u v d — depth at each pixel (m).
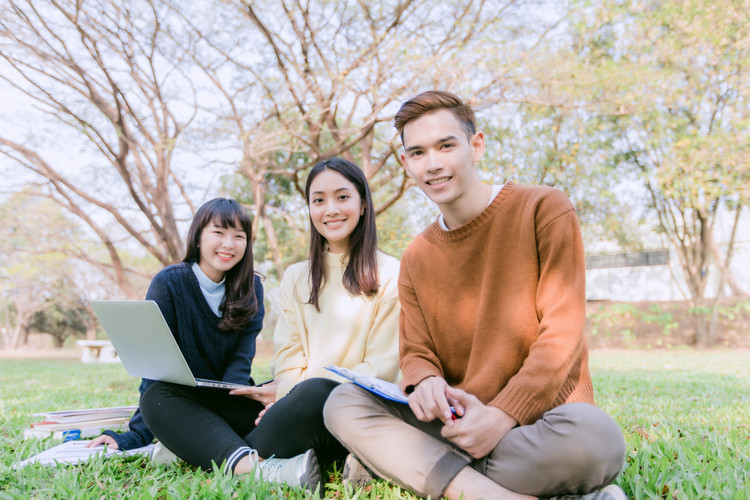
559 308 1.56
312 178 2.28
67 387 6.58
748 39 10.17
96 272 20.39
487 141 10.74
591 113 9.36
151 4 8.48
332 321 2.28
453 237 1.80
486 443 1.44
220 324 2.33
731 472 1.65
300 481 1.63
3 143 9.35
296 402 1.82
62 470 1.90
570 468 1.33
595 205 12.70
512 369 1.64
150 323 1.78
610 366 8.36
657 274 16.98
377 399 1.69
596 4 9.95
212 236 2.30
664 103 9.46
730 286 13.88
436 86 7.98
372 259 2.28
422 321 1.87
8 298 24.02
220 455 1.83
